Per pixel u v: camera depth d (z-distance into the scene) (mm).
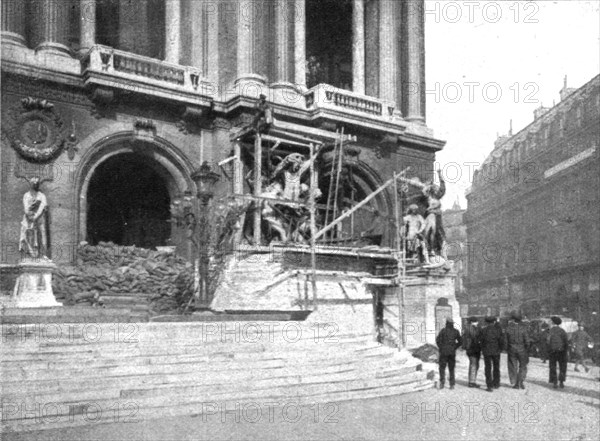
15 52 21703
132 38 27781
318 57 33562
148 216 26906
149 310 19156
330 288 19672
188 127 25203
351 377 13398
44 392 10477
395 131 28578
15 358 11641
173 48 26031
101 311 15547
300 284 19234
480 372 17062
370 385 13250
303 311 17484
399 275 20875
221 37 26531
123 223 26641
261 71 26469
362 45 29422
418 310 21594
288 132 24781
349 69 33625
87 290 20547
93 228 26172
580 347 12906
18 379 10867
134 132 23969
